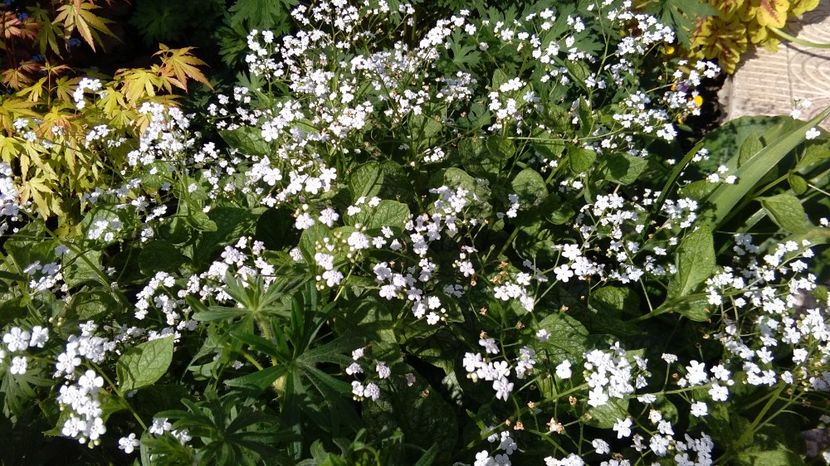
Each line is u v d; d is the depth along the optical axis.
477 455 0.52
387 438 0.55
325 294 0.62
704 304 0.71
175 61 0.86
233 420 0.48
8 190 0.66
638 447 0.57
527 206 0.78
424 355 0.66
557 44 0.95
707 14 1.09
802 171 0.89
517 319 0.70
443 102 0.89
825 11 1.55
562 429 0.55
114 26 1.07
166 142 0.73
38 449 0.56
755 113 1.23
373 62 0.85
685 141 1.20
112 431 0.58
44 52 0.90
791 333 0.66
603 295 0.74
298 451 0.51
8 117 0.76
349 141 0.82
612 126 0.85
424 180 0.84
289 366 0.52
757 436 0.64
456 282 0.72
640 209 0.79
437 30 0.89
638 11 1.16
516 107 0.81
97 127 0.75
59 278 0.64
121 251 0.76
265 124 0.72
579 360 0.65
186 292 0.62
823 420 0.65
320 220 0.63
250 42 0.89
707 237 0.71
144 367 0.54
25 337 0.50
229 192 0.77
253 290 0.54
